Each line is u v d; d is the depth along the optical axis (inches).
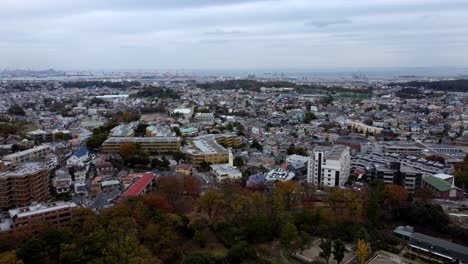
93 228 6624.0
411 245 6983.3
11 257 5457.7
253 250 6299.2
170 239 6530.5
